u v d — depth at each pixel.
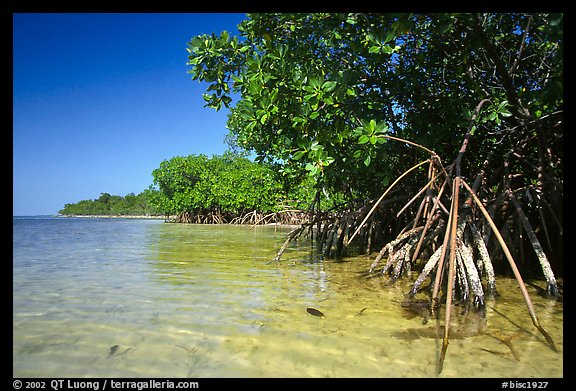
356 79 5.26
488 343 2.78
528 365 2.45
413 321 3.25
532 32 5.73
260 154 9.07
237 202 28.12
